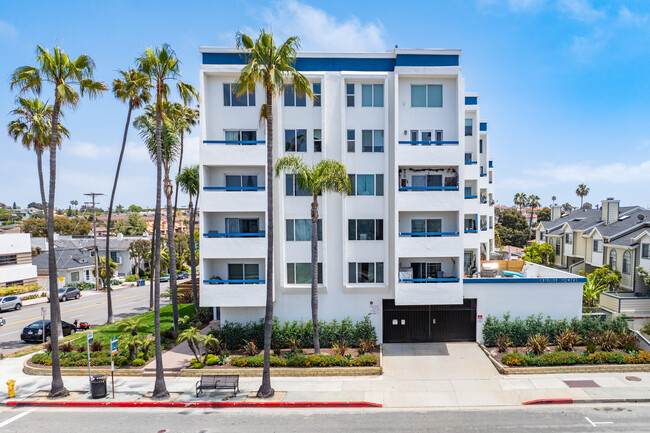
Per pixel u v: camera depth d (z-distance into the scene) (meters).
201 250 21.84
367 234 22.88
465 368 19.55
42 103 27.75
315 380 18.55
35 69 17.25
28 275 46.81
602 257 36.59
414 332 23.27
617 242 34.38
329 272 22.88
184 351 22.41
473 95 29.30
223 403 16.34
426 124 22.84
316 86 22.59
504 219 81.81
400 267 23.28
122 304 41.06
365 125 22.70
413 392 17.14
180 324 27.16
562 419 14.62
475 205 27.64
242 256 21.84
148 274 64.88
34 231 99.50
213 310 28.52
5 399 16.98
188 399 16.77
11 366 21.28
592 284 28.50
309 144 22.67
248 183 23.06
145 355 20.98
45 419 15.30
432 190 22.33
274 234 22.69
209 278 22.73
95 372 19.77
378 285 22.62
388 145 22.39
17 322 33.31
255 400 16.52
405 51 22.27
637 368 18.64
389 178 22.56
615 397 16.12
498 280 22.61
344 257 22.50
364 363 19.44
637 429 13.80
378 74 22.20
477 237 27.36
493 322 22.53
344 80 22.28
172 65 17.69
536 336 21.06
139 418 15.30
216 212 23.05
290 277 23.02
